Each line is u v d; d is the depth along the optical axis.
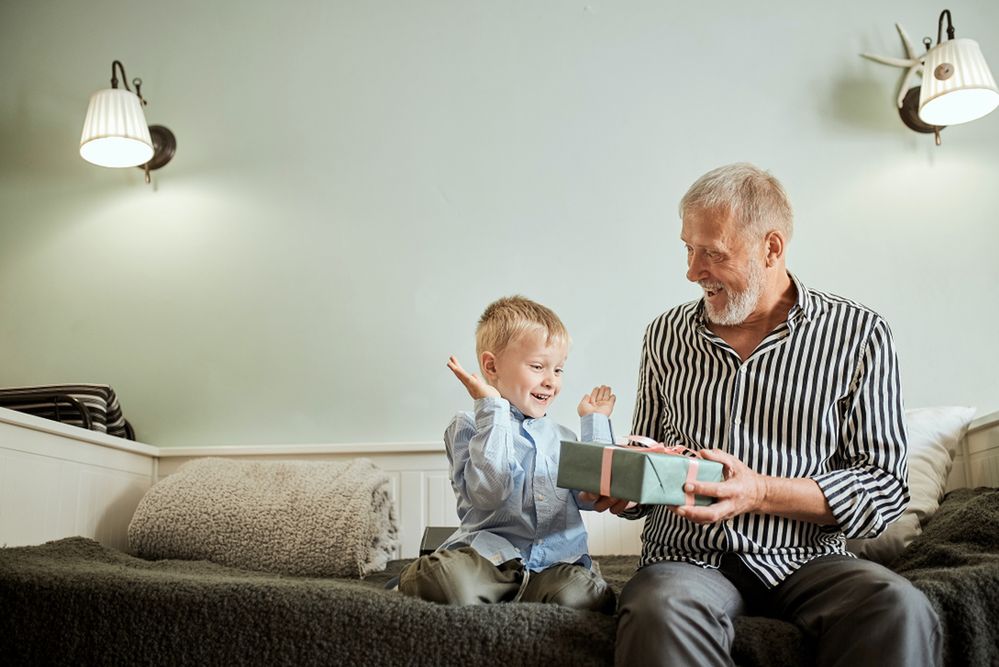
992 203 2.30
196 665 1.24
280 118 2.54
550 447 1.53
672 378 1.49
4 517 1.71
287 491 1.97
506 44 2.52
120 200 2.53
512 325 1.54
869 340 1.40
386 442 2.34
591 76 2.48
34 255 2.52
